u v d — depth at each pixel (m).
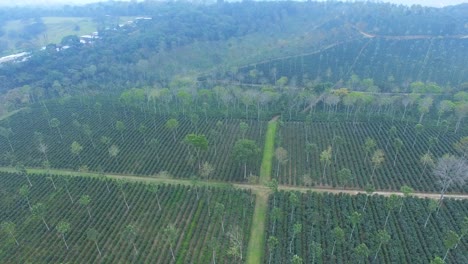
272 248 71.88
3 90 177.12
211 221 86.38
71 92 172.38
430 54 188.25
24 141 129.38
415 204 86.94
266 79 170.75
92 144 123.69
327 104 142.50
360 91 155.25
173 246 80.00
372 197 90.56
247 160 103.00
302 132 125.06
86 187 101.19
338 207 88.06
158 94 146.88
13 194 100.56
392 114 134.38
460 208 85.44
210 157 112.50
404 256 73.69
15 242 83.62
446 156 94.12
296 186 98.62
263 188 98.19
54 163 115.00
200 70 196.00
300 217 85.75
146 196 95.94
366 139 117.38
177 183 102.56
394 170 101.75
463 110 117.50
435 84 152.88
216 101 152.00
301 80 172.38
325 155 98.44
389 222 82.38
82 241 82.69
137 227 85.88
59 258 78.69
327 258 74.75
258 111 136.00
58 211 92.50
